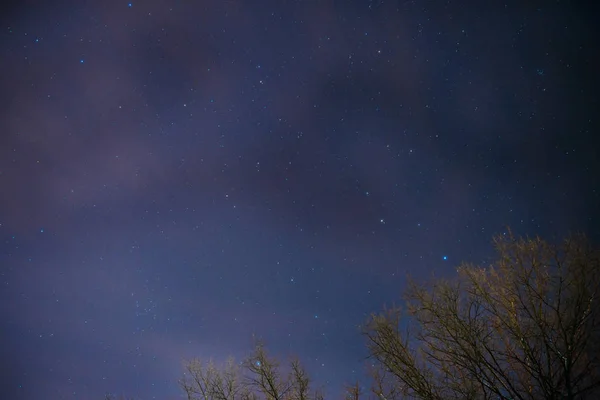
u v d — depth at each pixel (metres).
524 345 6.19
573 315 6.11
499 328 6.49
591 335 6.00
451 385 6.38
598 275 6.22
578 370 5.91
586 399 5.72
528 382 6.11
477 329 6.53
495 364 6.30
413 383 6.45
